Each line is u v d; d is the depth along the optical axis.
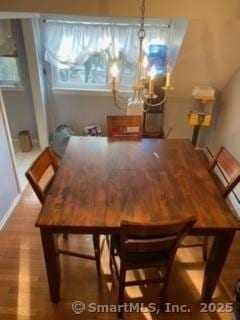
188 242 2.29
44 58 3.45
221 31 2.39
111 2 2.13
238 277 2.03
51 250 1.57
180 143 2.37
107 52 3.37
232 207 2.74
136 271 2.07
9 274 2.03
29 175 1.62
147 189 1.71
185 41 2.55
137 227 1.28
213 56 2.74
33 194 2.90
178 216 1.49
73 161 2.01
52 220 1.43
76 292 1.92
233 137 3.00
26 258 2.16
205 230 1.44
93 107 3.84
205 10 2.15
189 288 1.96
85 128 3.81
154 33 3.26
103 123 3.97
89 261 2.14
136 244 1.39
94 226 1.41
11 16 2.40
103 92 3.70
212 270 1.68
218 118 3.51
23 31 3.05
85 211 1.50
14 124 3.92
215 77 3.13
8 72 3.59
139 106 2.98
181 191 1.70
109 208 1.53
